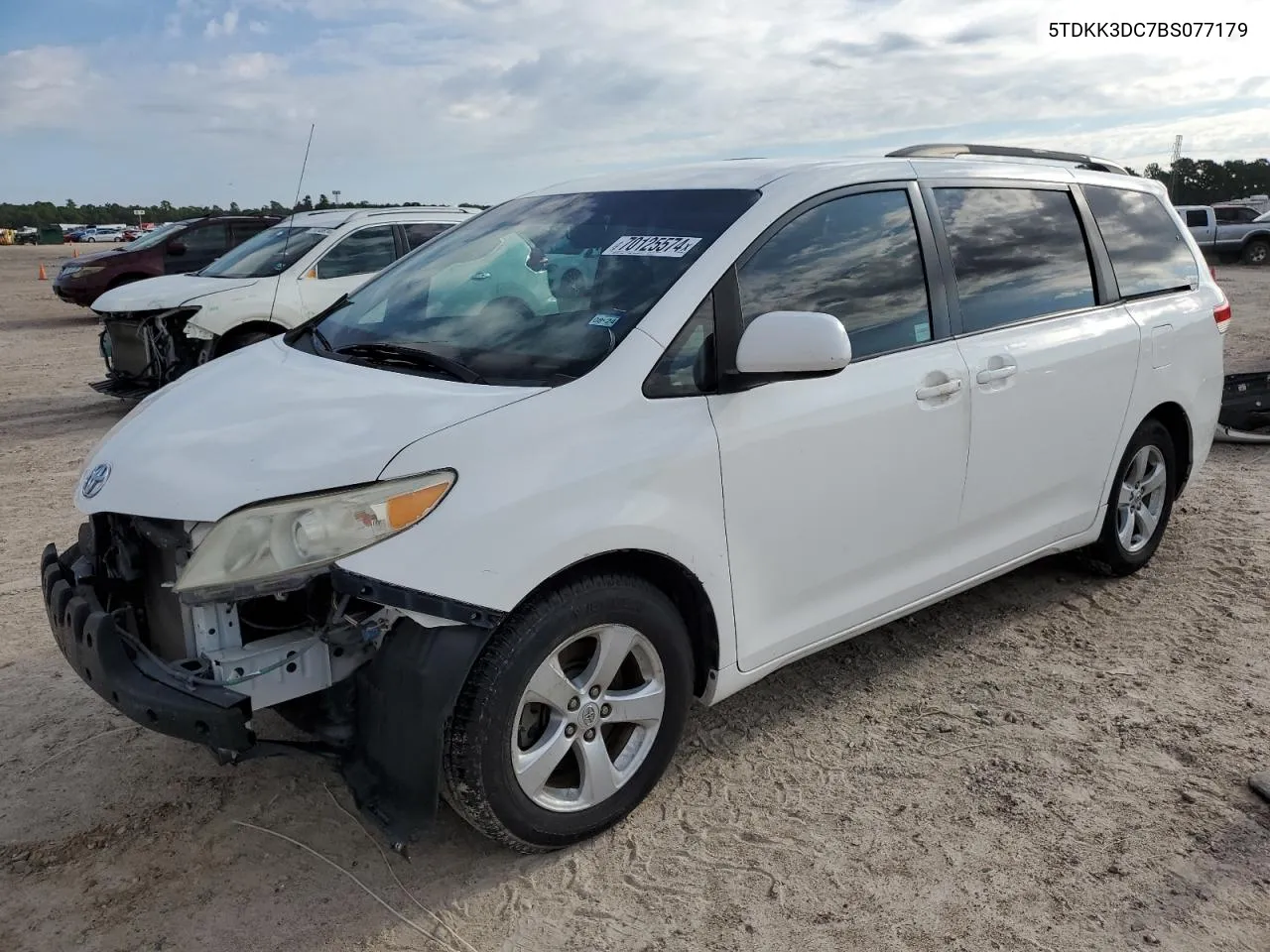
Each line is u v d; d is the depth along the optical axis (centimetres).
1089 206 446
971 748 342
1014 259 401
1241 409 759
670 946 253
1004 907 266
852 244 342
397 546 244
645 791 300
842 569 338
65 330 1603
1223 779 323
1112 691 381
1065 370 407
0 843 288
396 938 254
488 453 257
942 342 364
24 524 585
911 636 430
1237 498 618
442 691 247
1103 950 251
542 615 262
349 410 274
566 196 381
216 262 1005
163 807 305
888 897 270
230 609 254
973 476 376
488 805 262
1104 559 477
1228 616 448
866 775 326
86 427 870
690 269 302
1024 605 462
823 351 277
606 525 267
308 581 244
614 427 276
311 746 265
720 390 297
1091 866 282
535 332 306
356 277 947
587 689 279
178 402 308
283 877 275
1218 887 273
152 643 287
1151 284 471
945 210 377
